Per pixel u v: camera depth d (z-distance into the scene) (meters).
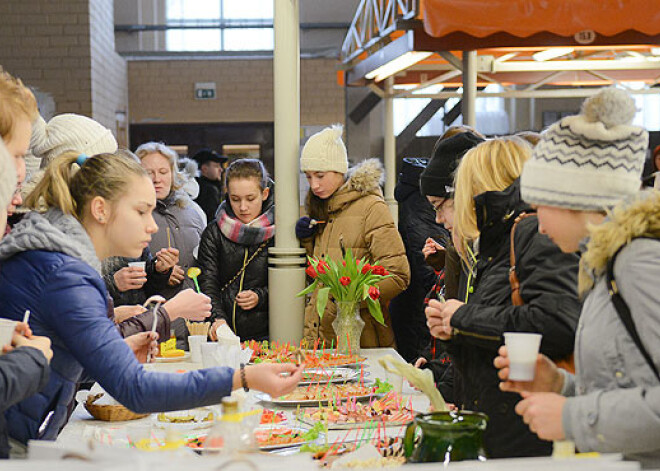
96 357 1.82
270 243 4.18
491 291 2.18
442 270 3.55
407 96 7.91
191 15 11.51
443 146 2.80
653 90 7.20
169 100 11.61
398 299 4.61
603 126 1.72
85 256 1.95
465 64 5.42
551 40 4.62
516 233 2.11
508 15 4.09
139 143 11.64
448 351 2.25
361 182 3.92
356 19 6.95
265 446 2.06
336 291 3.45
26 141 1.89
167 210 4.27
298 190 4.14
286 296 4.04
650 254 1.54
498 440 2.11
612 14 4.06
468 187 2.27
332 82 11.46
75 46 9.44
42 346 1.68
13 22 9.41
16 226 1.96
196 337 3.24
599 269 1.64
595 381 1.63
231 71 11.60
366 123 9.77
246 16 11.55
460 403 2.51
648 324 1.53
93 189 2.04
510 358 1.68
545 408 1.56
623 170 1.75
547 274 1.98
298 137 4.16
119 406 2.48
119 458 1.17
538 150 1.82
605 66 6.37
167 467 1.16
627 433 1.49
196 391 1.84
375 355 3.61
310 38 11.43
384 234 3.85
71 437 2.30
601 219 1.76
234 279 4.12
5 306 1.87
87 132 2.96
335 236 3.94
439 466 1.19
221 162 7.21
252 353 3.13
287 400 2.61
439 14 4.14
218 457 1.21
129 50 11.46
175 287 3.93
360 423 2.35
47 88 9.46
